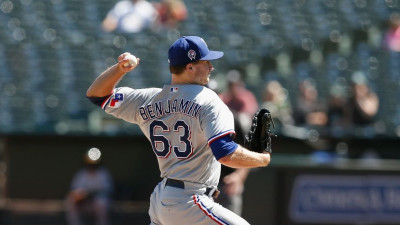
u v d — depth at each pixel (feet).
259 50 138.51
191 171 44.06
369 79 137.59
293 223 94.89
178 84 44.45
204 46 44.27
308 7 151.23
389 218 96.63
